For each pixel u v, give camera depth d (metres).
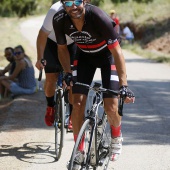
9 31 33.28
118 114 5.44
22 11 51.66
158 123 9.00
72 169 4.96
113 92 5.06
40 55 6.97
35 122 8.86
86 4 5.39
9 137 7.81
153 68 18.88
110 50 5.39
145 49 32.78
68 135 7.99
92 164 5.39
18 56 11.62
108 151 5.74
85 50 5.73
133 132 8.29
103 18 5.30
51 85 7.39
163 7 40.72
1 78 11.64
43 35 6.97
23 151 7.04
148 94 12.30
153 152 7.09
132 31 37.62
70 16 5.32
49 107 7.55
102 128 5.60
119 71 5.32
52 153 7.00
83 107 5.61
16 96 11.56
